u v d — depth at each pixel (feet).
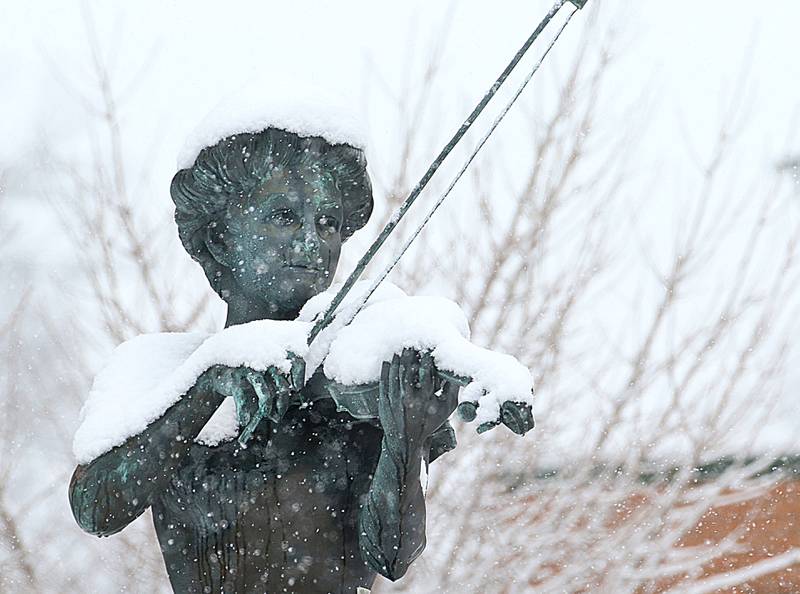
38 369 48.34
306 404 20.13
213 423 20.54
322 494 20.47
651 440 47.06
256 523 20.30
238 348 18.81
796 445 50.55
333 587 20.44
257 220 20.79
